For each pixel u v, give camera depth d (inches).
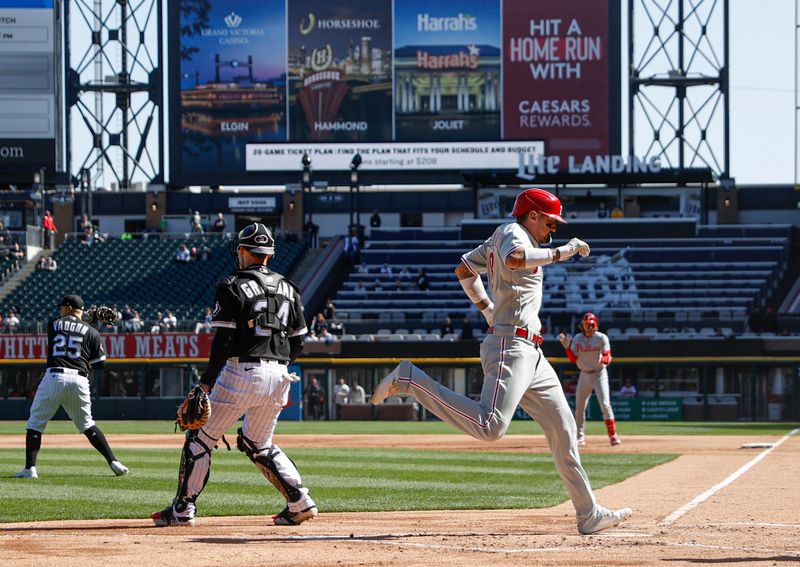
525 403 541.6
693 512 663.1
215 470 988.6
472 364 2677.2
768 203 3501.5
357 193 3341.5
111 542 520.4
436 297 3085.6
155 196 3612.2
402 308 3061.0
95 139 3663.9
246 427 592.1
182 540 526.3
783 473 966.4
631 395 2620.6
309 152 3388.3
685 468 1034.1
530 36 3351.4
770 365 2625.5
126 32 3604.8
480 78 3368.6
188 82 3430.1
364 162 3371.1
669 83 3430.1
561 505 727.1
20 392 2746.1
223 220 3531.0
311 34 3398.1
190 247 3324.3
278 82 3412.9
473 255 546.6
